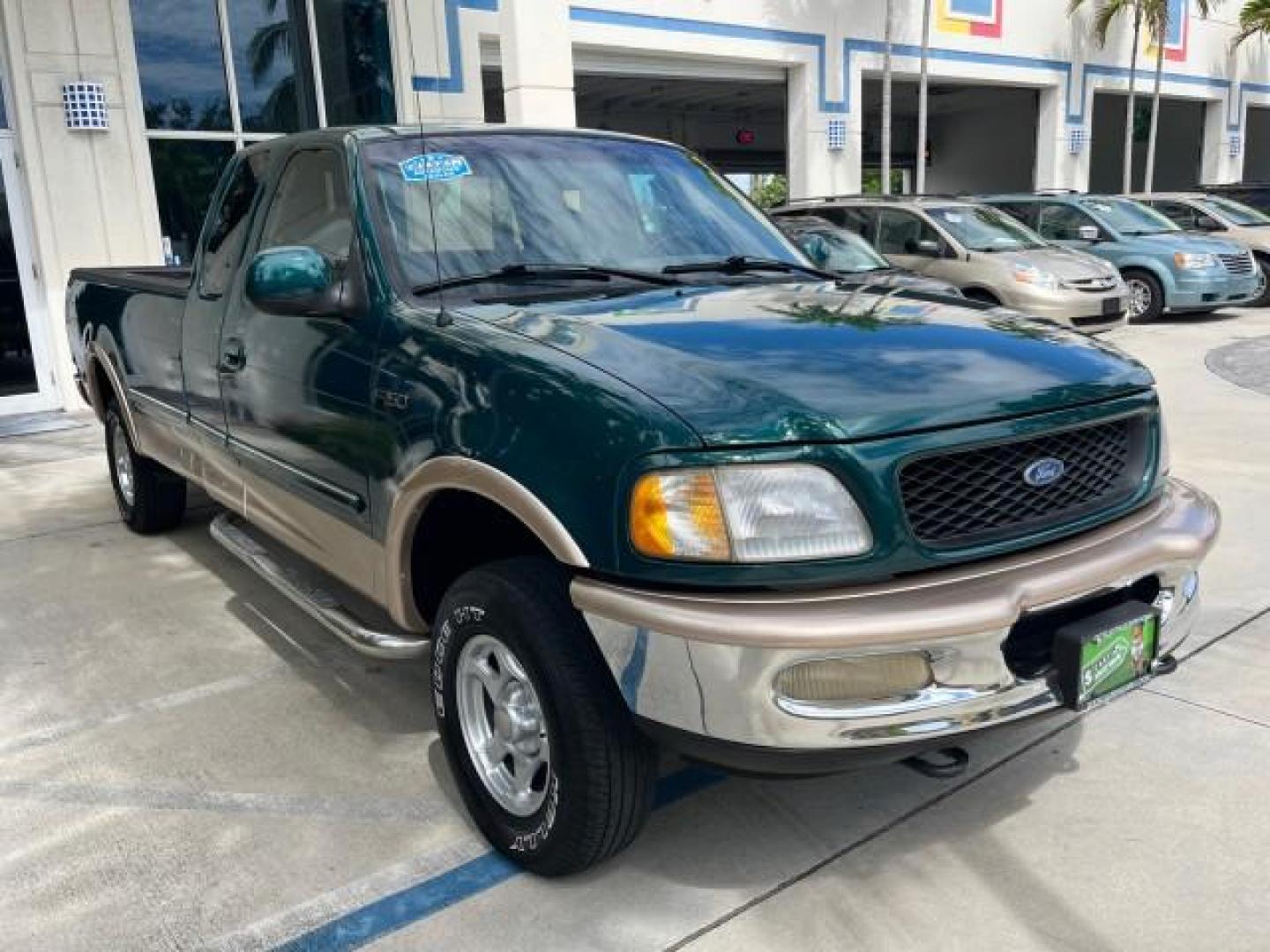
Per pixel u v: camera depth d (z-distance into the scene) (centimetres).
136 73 1038
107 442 627
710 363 263
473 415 278
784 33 1667
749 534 235
